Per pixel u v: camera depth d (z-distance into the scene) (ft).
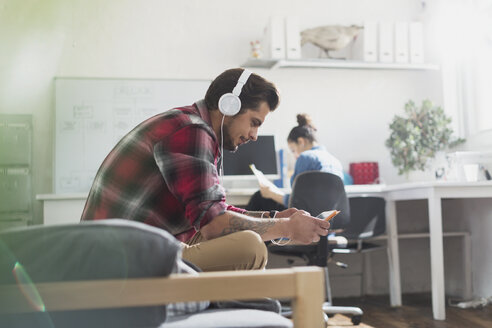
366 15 12.84
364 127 12.57
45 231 2.18
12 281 2.11
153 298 2.06
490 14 11.58
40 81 11.32
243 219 3.94
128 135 4.28
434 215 9.25
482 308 10.39
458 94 12.22
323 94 12.44
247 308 3.30
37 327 2.10
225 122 4.58
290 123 12.23
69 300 2.03
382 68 12.59
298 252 9.32
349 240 10.00
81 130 11.38
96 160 11.38
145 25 11.87
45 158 11.25
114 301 2.05
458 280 12.01
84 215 4.27
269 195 9.25
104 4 11.74
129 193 4.09
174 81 11.87
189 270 2.92
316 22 12.59
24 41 11.23
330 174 8.73
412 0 13.01
